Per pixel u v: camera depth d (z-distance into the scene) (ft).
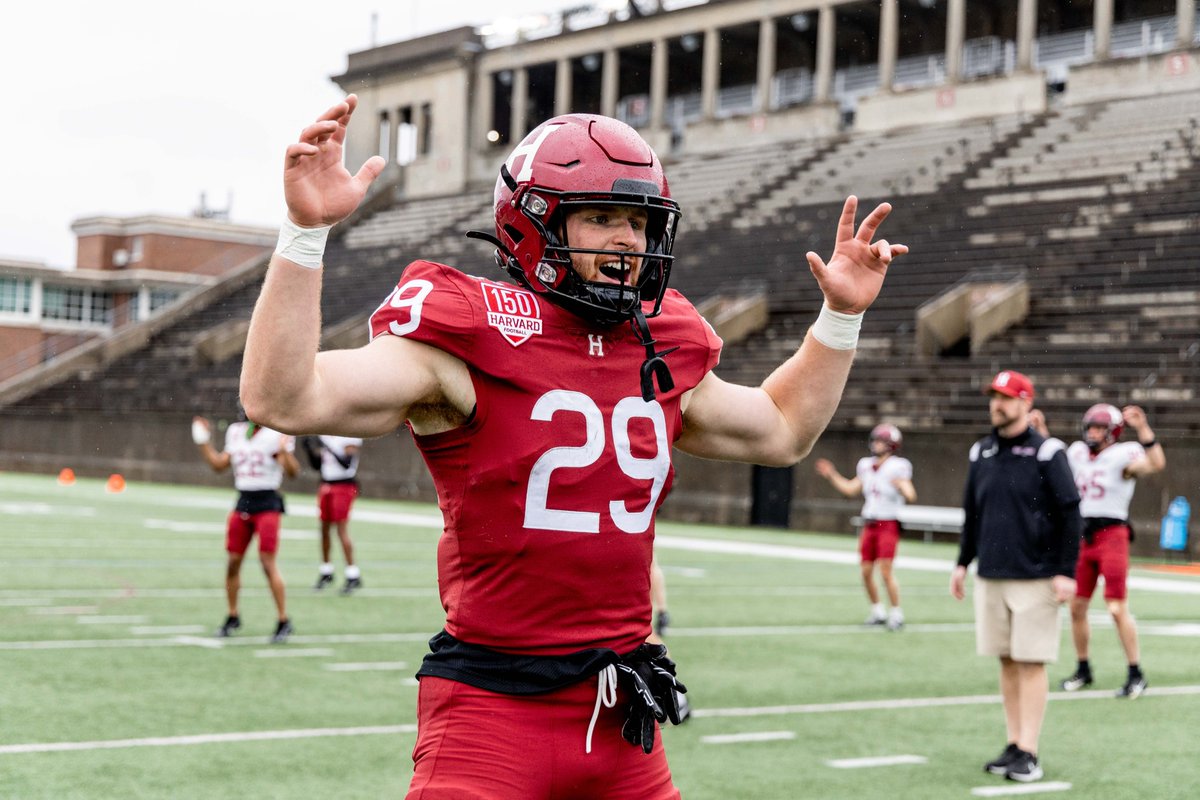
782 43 177.06
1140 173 115.96
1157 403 86.79
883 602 55.01
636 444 10.21
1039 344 98.78
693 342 10.98
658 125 170.91
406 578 57.88
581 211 10.17
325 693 31.22
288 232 8.95
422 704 10.30
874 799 23.12
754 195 145.38
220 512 96.68
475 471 9.92
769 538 91.25
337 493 51.49
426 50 192.24
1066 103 136.05
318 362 9.33
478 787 9.70
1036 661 25.49
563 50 181.57
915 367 100.07
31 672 32.71
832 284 11.34
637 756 10.26
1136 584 66.69
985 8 157.69
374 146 199.62
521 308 10.09
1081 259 106.22
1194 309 95.35
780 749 26.96
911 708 31.89
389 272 164.55
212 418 138.31
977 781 24.72
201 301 179.42
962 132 138.62
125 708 28.84
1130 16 147.33
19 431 161.99
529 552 9.88
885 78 150.10
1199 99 123.85
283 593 39.22
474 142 190.80
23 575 53.98
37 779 22.57
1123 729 30.25
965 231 118.11
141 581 53.36
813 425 11.80
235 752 25.05
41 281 205.36
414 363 9.71
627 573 10.21
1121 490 34.99
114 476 127.24
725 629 45.27
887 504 47.03
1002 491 25.98
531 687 9.88
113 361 169.58
